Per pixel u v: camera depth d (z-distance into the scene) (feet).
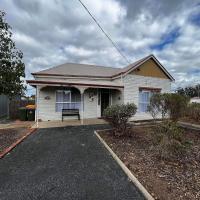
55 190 11.23
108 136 25.96
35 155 18.15
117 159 16.42
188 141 22.02
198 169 14.23
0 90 23.66
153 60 50.31
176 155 17.20
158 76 51.26
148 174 13.17
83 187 11.60
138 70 47.60
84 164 15.71
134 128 32.12
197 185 11.54
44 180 12.60
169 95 26.63
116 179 12.80
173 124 21.88
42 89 40.93
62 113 41.68
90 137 26.02
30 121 42.42
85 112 45.16
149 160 16.11
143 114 47.62
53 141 23.75
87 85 38.75
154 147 19.44
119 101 46.42
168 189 10.98
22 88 25.50
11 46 23.80
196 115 36.55
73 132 29.45
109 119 26.14
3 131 29.43
